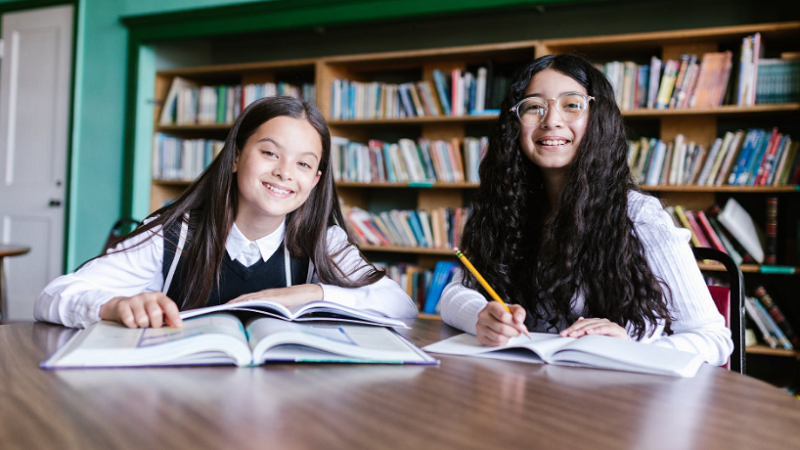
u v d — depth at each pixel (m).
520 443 0.58
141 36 4.14
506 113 1.48
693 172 2.93
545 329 1.43
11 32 4.54
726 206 2.79
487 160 1.52
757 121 3.05
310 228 1.44
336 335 0.94
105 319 1.01
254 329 0.92
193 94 4.11
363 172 3.55
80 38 4.33
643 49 3.20
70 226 4.31
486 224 1.49
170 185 4.27
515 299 1.43
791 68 2.75
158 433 0.56
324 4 3.65
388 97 3.53
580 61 1.41
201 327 0.90
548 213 1.52
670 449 0.58
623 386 0.82
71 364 0.78
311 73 4.01
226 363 0.84
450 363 0.93
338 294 1.29
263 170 1.26
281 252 1.44
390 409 0.67
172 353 0.80
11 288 4.48
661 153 2.96
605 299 1.33
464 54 3.38
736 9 3.11
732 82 2.97
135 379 0.75
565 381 0.84
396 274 3.48
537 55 3.15
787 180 2.76
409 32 3.80
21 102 4.50
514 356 0.98
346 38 3.98
